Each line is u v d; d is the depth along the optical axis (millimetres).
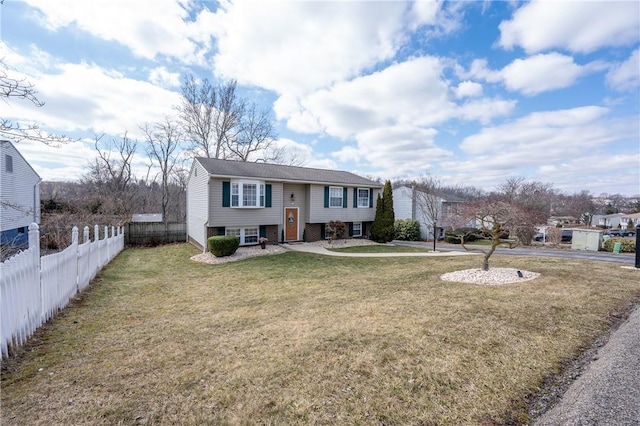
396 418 2432
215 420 2408
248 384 2947
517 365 3289
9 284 3582
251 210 14781
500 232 8164
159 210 29562
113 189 24500
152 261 12102
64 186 24641
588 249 16219
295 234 16969
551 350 3648
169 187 28891
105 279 8609
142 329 4617
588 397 2523
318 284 7863
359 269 9984
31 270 4234
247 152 26656
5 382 2977
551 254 13844
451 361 3365
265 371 3203
